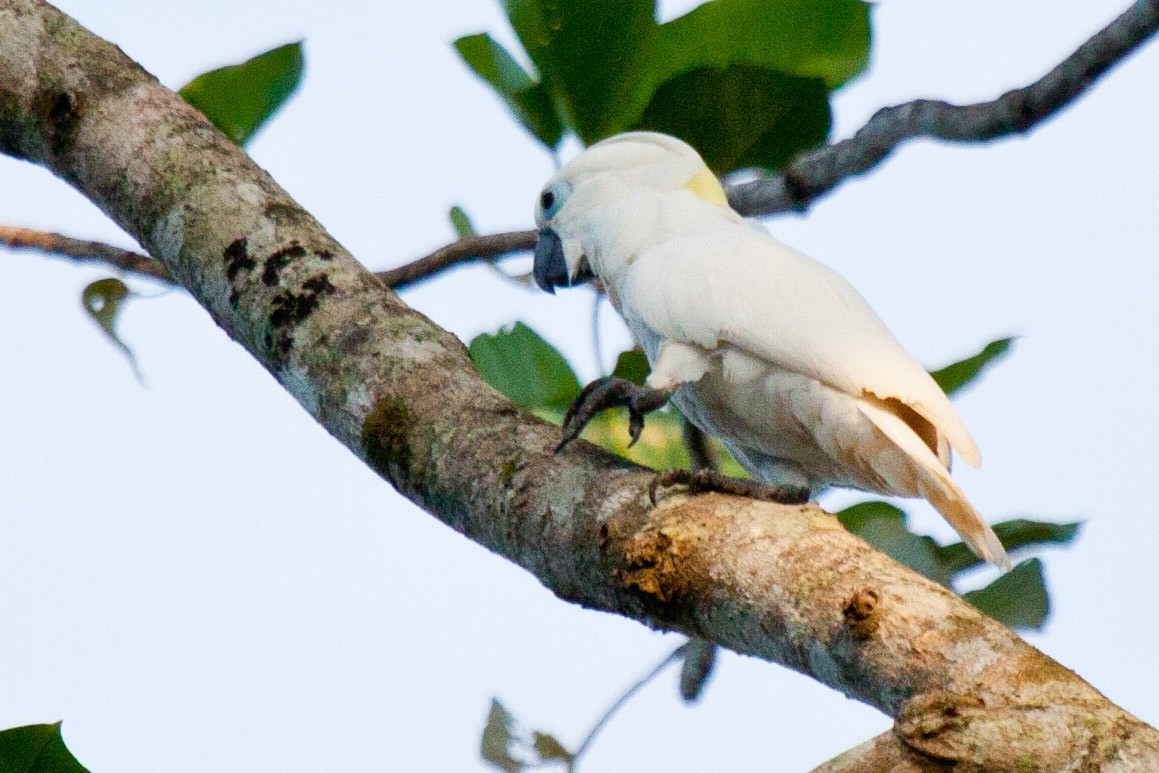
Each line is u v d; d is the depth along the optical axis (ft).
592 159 32.24
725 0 33.19
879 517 29.68
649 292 27.55
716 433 29.37
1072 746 14.79
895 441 24.85
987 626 16.52
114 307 33.76
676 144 31.89
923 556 28.76
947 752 15.03
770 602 18.25
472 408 22.97
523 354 34.04
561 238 32.76
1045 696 15.39
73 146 27.55
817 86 32.48
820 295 26.84
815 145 33.45
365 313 24.38
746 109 33.01
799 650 17.83
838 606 17.52
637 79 33.04
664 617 19.62
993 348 29.81
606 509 20.61
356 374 23.66
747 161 33.99
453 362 23.82
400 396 23.25
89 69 28.14
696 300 26.91
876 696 16.85
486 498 21.89
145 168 26.81
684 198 30.60
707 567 19.17
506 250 35.40
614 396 27.02
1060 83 28.60
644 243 29.68
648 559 19.61
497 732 28.94
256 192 26.27
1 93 28.25
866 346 25.85
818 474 28.94
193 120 27.63
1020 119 29.32
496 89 34.06
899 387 25.26
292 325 24.47
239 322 25.13
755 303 26.50
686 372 26.68
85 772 19.54
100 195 27.43
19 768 19.43
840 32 33.47
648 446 34.76
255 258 25.23
